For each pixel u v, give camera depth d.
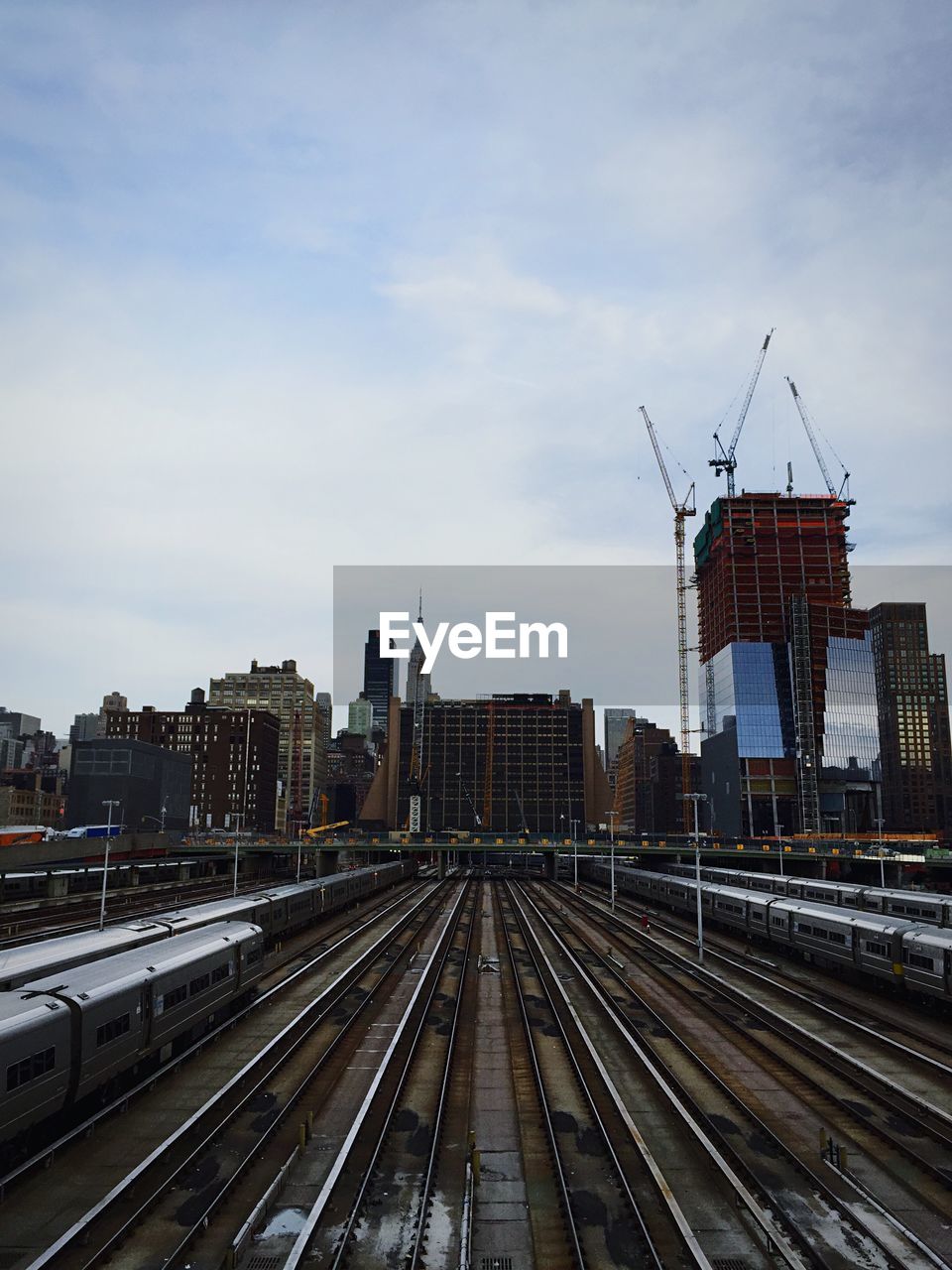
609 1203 21.36
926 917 63.53
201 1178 22.22
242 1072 29.64
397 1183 22.34
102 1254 18.36
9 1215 20.23
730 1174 22.09
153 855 140.00
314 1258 18.72
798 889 79.88
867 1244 19.42
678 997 45.41
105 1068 26.34
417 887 135.38
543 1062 33.06
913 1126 26.11
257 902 58.06
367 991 46.25
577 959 57.88
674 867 114.50
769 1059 33.56
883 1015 40.81
